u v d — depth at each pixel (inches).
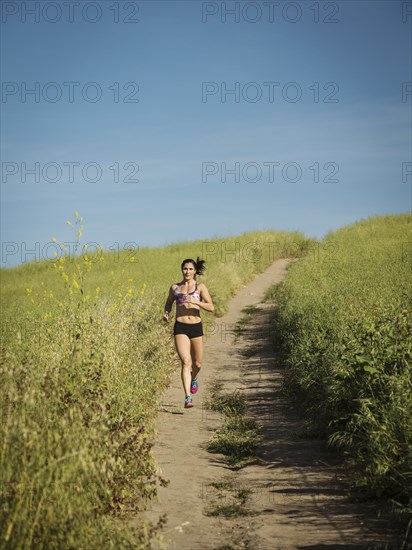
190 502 374.6
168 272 1612.9
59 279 1840.6
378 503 354.0
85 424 353.7
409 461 350.0
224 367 831.7
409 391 411.5
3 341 681.0
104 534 273.0
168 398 666.2
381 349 487.5
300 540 312.8
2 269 2500.0
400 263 1299.2
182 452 482.9
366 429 420.2
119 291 1040.8
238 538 320.2
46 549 249.4
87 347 518.9
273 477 418.9
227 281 1563.7
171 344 880.9
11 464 269.4
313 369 602.2
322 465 436.1
